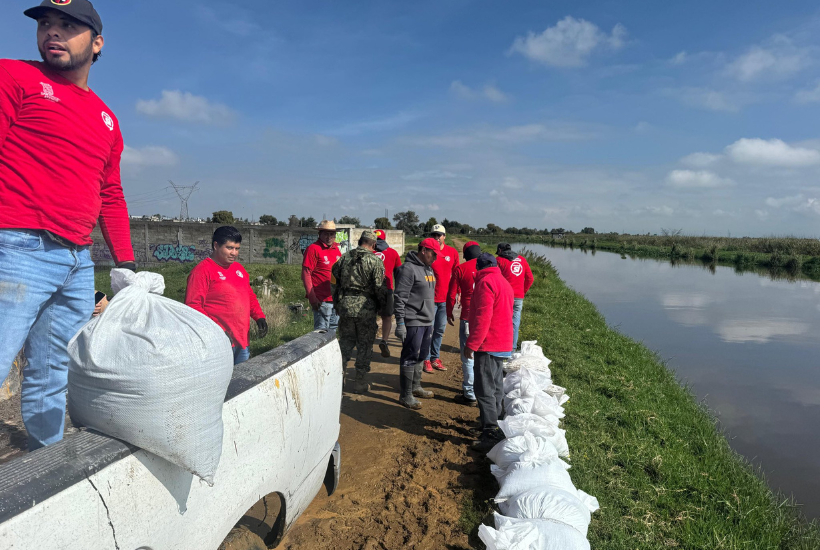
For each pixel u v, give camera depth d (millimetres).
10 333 1978
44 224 2031
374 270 5258
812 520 4293
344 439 4555
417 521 3328
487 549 2760
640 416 5766
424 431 4828
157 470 1474
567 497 3084
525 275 7234
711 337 12156
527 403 4500
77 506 1198
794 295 20750
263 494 2121
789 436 6242
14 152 1967
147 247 28641
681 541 3479
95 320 1462
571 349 8688
